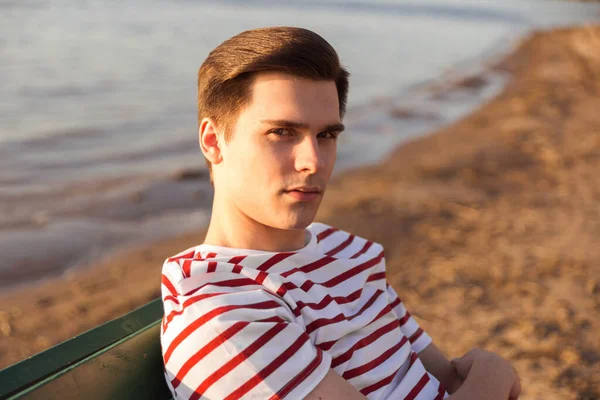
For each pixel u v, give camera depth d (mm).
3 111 12875
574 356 3500
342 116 1566
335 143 1463
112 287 5164
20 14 34281
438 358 1843
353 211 6492
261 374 1227
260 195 1393
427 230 5828
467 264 4922
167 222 6863
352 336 1508
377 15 58094
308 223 1413
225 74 1393
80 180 8359
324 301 1442
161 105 14359
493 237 5555
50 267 5582
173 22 36781
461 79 20359
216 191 1517
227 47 1422
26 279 5324
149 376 1471
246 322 1244
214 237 1522
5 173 8586
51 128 11594
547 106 13281
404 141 11039
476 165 8453
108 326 1439
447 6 83000
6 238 6156
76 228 6539
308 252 1504
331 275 1530
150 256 5898
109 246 6137
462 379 1806
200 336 1231
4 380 1168
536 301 4215
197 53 24125
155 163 9375
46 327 4484
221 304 1259
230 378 1220
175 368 1269
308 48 1367
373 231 5844
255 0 70438
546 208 6375
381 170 8664
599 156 8461
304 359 1272
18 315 4660
